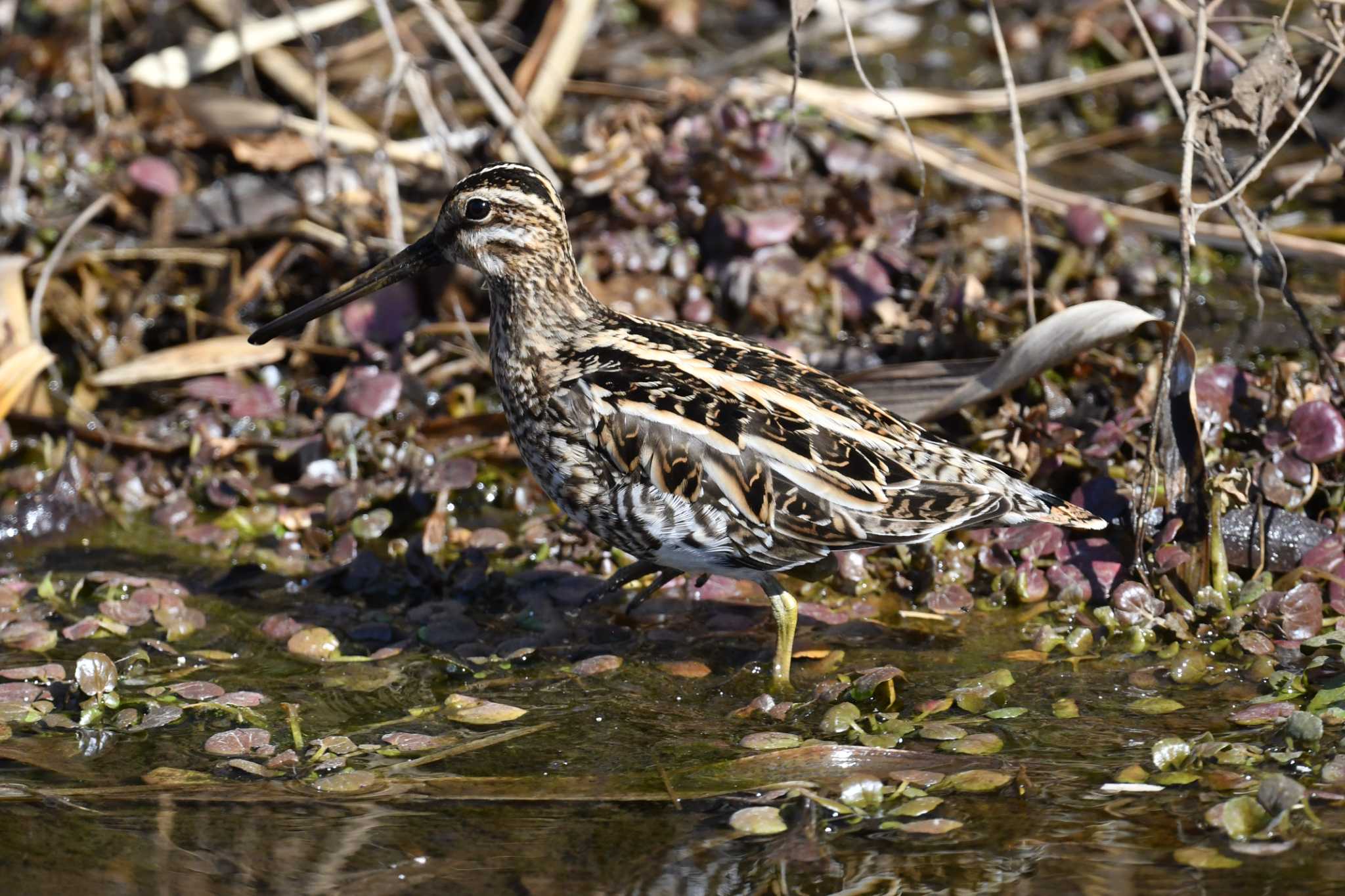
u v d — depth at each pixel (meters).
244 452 11.52
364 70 15.50
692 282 12.41
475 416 11.35
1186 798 7.57
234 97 13.69
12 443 11.85
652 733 8.49
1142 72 14.71
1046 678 8.88
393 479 11.06
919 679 8.96
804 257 12.63
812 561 8.77
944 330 11.58
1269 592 9.21
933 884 7.04
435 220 12.96
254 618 10.00
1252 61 9.37
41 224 13.06
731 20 17.19
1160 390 9.09
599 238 12.49
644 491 8.78
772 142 12.52
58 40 15.28
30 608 9.95
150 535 11.04
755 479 8.59
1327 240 12.86
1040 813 7.51
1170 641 9.22
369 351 12.09
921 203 10.55
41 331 12.48
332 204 13.00
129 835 7.60
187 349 12.15
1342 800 7.38
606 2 16.73
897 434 8.88
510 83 14.39
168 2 16.28
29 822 7.72
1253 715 8.25
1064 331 10.08
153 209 13.13
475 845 7.46
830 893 7.04
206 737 8.55
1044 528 9.91
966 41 16.66
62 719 8.66
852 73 16.00
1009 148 14.77
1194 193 13.68
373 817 7.72
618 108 13.30
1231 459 10.10
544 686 9.09
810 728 8.48
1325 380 10.41
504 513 11.20
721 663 9.34
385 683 9.17
